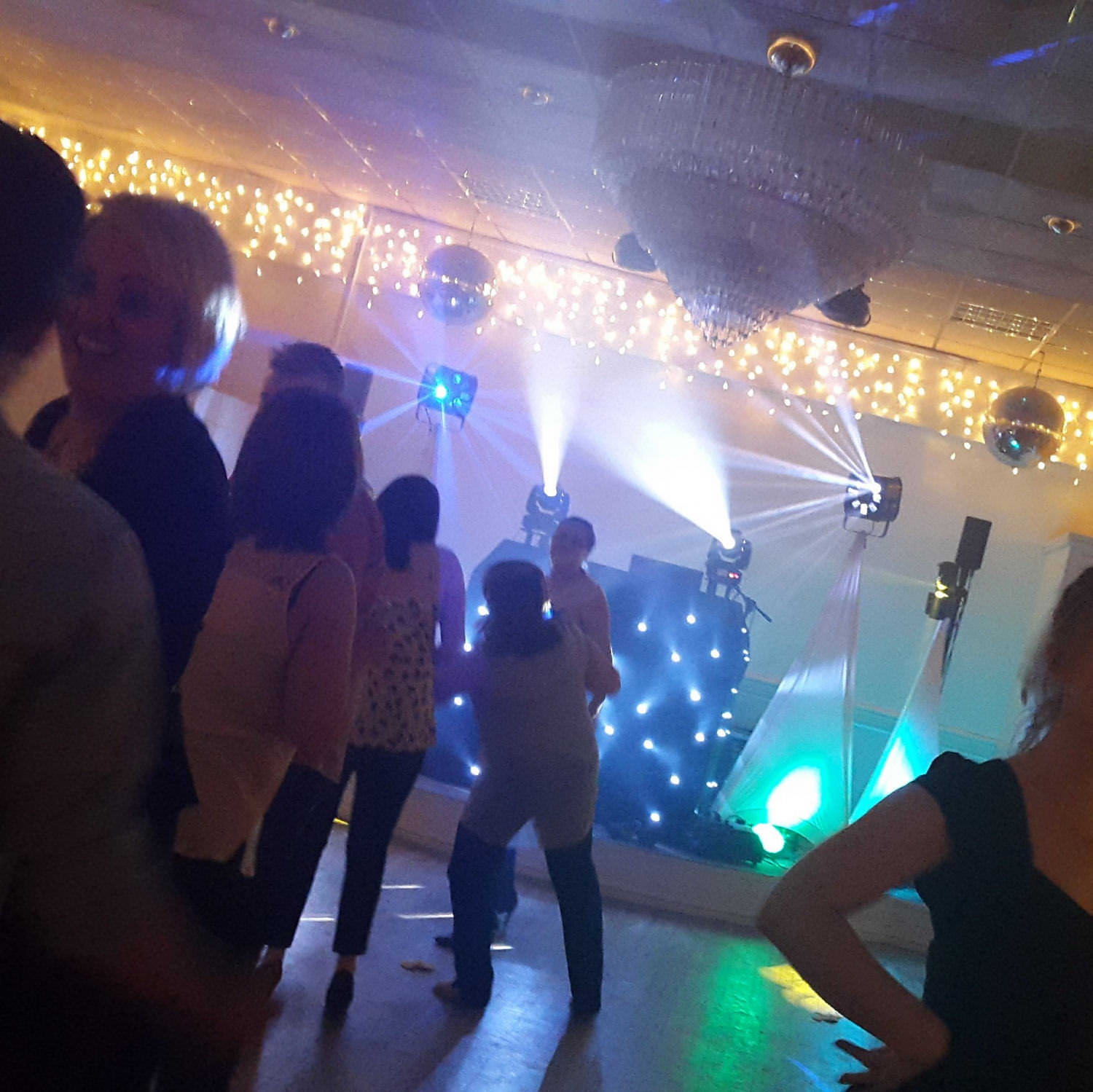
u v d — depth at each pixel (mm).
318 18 5121
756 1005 4398
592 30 4523
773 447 8219
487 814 3613
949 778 1277
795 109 4055
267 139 7379
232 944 1816
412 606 3414
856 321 6039
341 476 2072
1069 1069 1180
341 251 8469
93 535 950
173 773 1416
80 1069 1126
